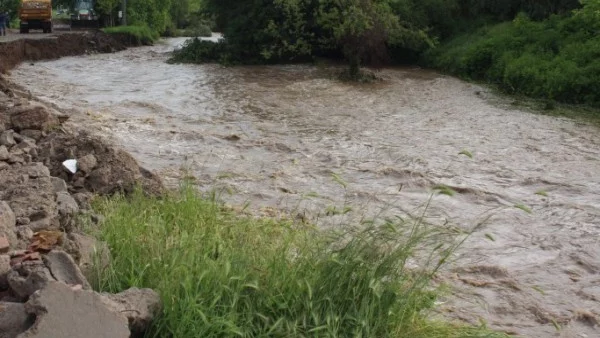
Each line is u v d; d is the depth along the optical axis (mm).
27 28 46188
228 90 24438
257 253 6082
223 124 17297
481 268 7852
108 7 57969
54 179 7883
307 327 5168
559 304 7066
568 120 18844
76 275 4855
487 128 17344
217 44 36375
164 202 7812
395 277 5676
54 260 4898
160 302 4914
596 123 18438
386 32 30250
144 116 17828
